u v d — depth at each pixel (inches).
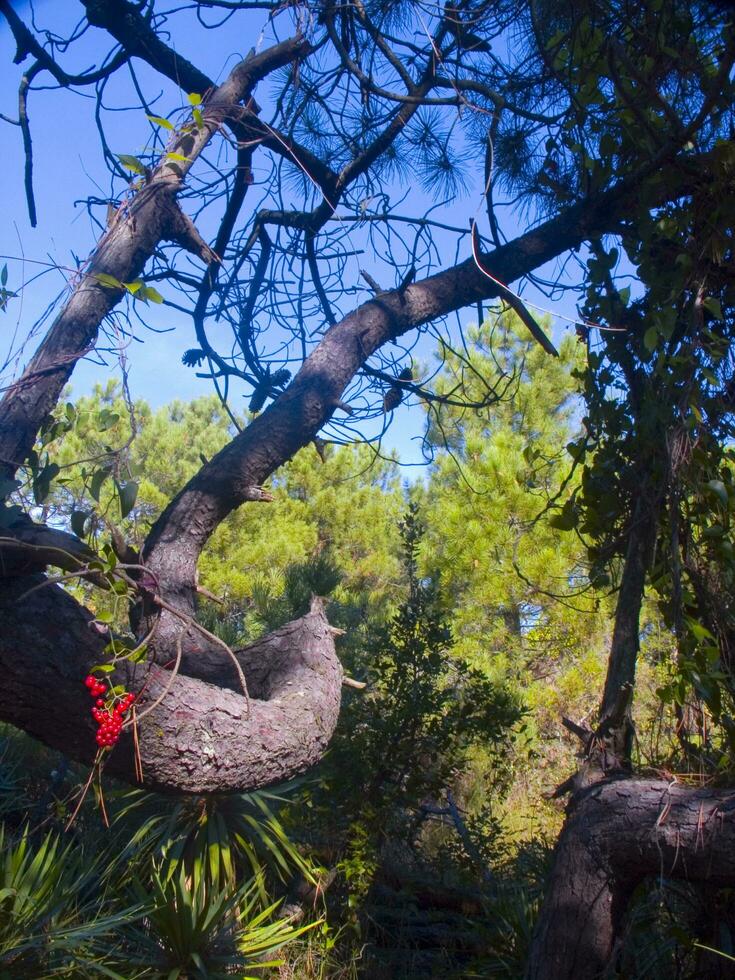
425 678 213.8
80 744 93.1
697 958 127.3
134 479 95.1
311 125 173.5
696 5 131.7
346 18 159.0
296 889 192.2
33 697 89.4
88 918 151.3
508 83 161.6
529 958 121.6
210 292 168.7
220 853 169.0
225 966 142.7
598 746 129.7
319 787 203.3
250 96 146.9
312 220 168.4
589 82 133.0
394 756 202.7
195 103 107.0
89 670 90.6
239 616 386.3
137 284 97.1
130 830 184.2
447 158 179.2
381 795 202.2
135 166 103.8
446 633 220.7
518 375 173.5
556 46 133.3
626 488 135.0
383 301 144.4
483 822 224.4
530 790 308.8
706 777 121.3
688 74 134.1
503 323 463.2
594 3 128.0
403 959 181.2
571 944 115.8
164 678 96.2
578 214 145.1
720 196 126.0
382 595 488.1
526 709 221.6
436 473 543.2
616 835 115.6
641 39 131.4
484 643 415.2
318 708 111.0
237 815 176.6
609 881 116.3
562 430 455.2
